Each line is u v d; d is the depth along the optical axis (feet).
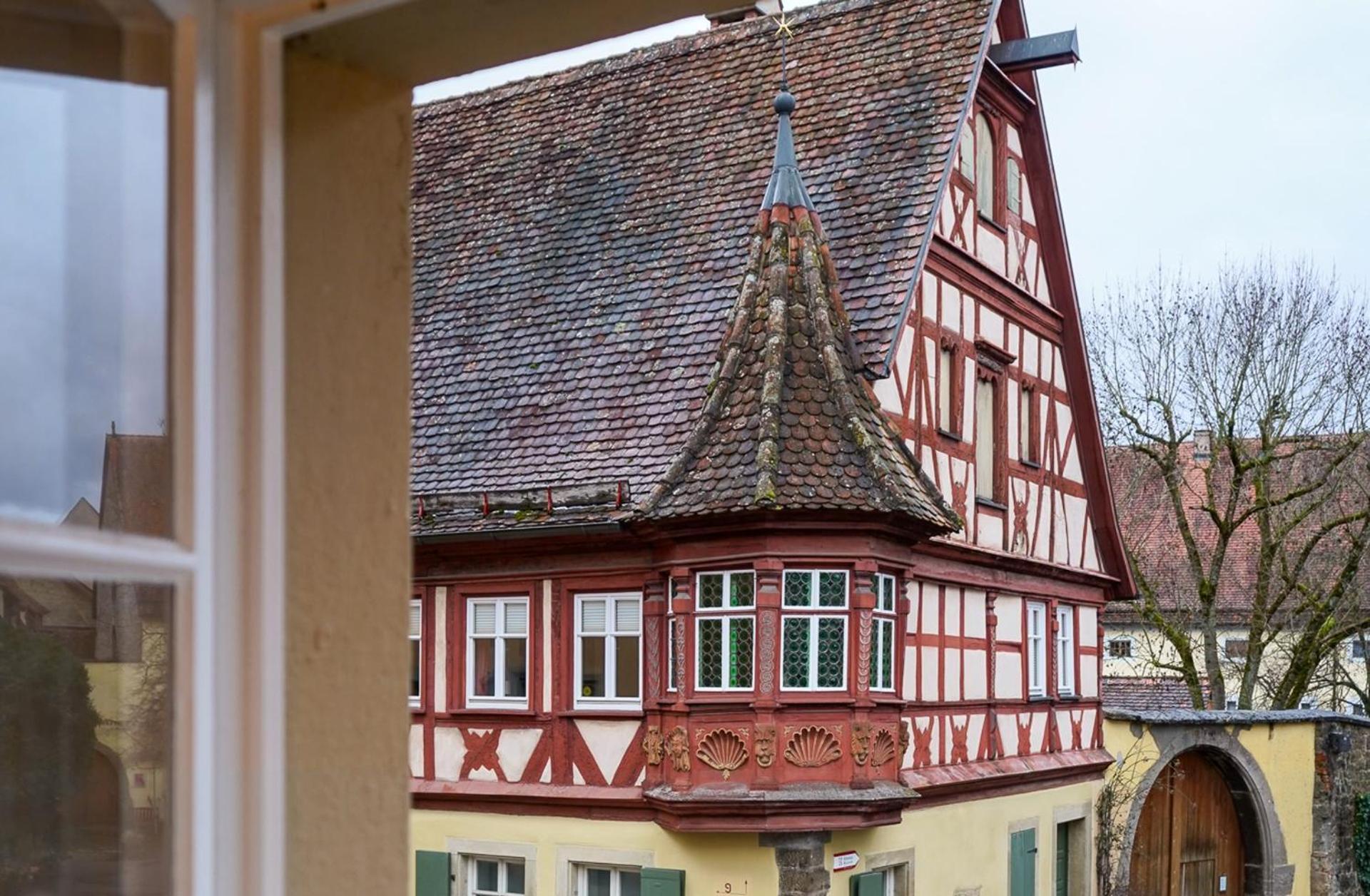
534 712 53.36
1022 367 64.80
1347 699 128.98
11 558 4.57
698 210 60.64
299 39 5.79
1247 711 77.10
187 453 5.01
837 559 48.32
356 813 5.83
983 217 61.31
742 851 48.70
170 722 5.11
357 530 5.91
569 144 67.67
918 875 53.93
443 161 71.10
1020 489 64.08
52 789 5.46
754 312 53.21
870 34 62.28
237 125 5.29
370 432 6.02
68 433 5.04
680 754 49.26
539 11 5.95
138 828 5.24
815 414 50.14
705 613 49.39
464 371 60.75
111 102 5.07
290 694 5.54
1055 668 67.31
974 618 59.52
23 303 5.04
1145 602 107.24
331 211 5.90
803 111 61.36
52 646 5.39
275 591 5.31
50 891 5.49
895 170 56.90
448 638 55.67
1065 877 69.97
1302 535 108.37
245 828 5.24
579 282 61.41
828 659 48.55
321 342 5.81
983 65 58.59
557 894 52.34
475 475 55.83
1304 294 98.63
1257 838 78.79
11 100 5.00
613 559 52.06
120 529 5.08
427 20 5.80
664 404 54.29
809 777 48.19
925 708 54.80
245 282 5.31
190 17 5.14
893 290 53.31
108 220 5.09
